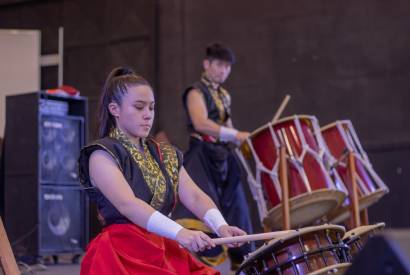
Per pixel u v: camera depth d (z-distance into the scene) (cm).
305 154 600
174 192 354
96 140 347
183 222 610
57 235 834
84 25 1189
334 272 310
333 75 1020
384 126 987
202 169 632
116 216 334
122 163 338
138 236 324
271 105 1055
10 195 836
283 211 583
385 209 969
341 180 649
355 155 667
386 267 164
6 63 1170
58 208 839
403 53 986
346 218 709
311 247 319
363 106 1000
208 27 1105
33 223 815
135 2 1153
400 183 966
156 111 1120
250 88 1068
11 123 846
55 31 1206
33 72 1165
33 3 1225
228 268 726
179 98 1112
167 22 1133
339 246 326
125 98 346
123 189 327
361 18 1010
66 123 863
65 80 1194
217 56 649
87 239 862
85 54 1186
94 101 1169
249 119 1065
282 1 1059
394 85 987
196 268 345
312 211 621
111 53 1166
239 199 647
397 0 992
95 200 345
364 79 1003
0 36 1175
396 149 973
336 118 1014
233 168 652
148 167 345
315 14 1037
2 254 407
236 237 319
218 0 1101
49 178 837
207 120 631
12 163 839
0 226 415
